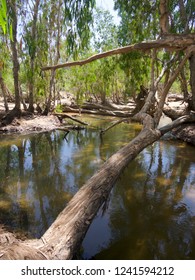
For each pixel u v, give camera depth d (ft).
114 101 75.61
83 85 49.55
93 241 9.85
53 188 15.02
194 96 29.40
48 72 42.16
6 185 15.48
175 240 10.00
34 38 35.68
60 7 37.63
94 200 9.29
